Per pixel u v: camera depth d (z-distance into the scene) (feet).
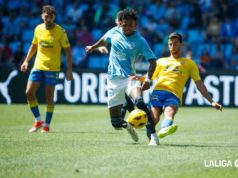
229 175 53.78
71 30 185.47
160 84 75.56
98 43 74.74
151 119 71.56
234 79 147.02
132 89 70.85
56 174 53.26
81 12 193.26
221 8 193.67
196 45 186.70
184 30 190.19
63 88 148.87
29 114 121.08
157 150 67.15
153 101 75.72
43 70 89.71
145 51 71.46
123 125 73.51
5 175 53.16
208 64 174.09
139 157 62.08
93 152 65.51
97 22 191.52
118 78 72.08
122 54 71.77
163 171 54.80
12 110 130.11
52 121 107.96
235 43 183.93
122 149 67.82
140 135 84.12
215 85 147.64
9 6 196.54
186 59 76.38
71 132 87.92
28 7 197.06
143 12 193.36
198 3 192.85
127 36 71.61
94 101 148.15
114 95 72.38
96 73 148.05
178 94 75.20
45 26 89.66
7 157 62.39
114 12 192.13
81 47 181.68
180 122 107.55
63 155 63.46
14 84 149.59
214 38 187.52
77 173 53.62
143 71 148.66
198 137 82.48
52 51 89.92
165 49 175.32
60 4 196.85
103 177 51.93
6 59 179.42
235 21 190.70
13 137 80.28
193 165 57.98
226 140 78.84
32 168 56.18
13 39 188.24
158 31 187.32
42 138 79.15
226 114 126.52
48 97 89.45
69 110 132.57
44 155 63.52
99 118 114.32
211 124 103.71
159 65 76.54
